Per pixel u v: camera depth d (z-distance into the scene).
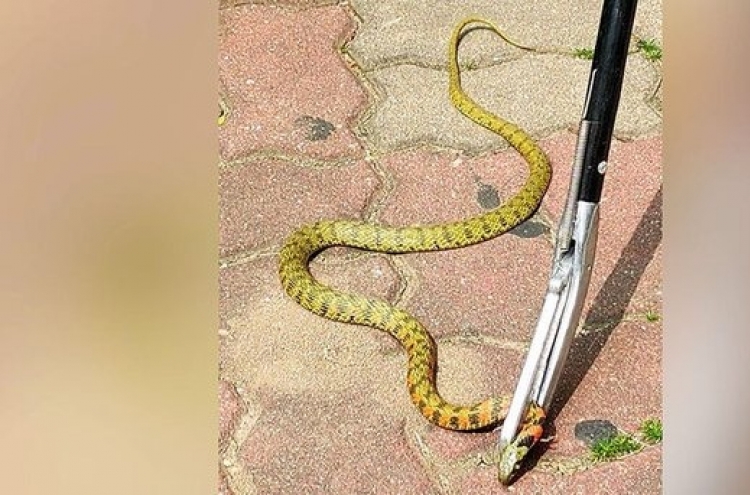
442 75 2.00
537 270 1.70
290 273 1.68
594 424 1.53
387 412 1.56
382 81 1.99
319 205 1.80
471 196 1.81
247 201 1.80
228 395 1.57
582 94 1.96
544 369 1.46
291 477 1.50
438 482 1.49
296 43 2.04
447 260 1.73
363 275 1.72
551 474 1.48
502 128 1.88
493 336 1.63
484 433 1.52
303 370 1.60
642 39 2.02
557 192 1.80
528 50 2.04
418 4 2.13
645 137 1.86
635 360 1.59
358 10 2.12
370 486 1.49
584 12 2.10
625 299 1.66
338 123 1.91
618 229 1.74
